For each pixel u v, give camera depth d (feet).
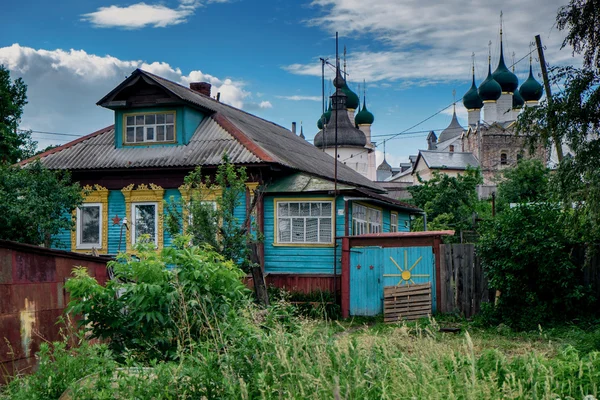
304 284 64.39
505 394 16.72
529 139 46.85
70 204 58.85
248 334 19.98
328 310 60.49
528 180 128.26
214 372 18.38
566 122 44.62
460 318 55.36
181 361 18.71
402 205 88.89
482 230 54.29
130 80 73.51
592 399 16.90
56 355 20.79
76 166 73.15
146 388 17.83
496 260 51.39
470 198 118.62
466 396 15.69
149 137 75.00
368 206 79.20
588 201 43.91
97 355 21.43
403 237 59.93
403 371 17.17
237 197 53.11
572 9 45.16
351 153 211.00
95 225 74.13
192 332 24.41
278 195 68.64
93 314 25.04
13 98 95.09
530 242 49.85
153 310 24.27
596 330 44.50
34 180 56.13
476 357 22.36
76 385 17.94
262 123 100.73
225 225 53.62
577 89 44.16
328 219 67.51
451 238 90.27
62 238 74.28
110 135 79.00
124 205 73.15
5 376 24.32
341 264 64.59
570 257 50.19
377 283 60.54
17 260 28.09
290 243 68.13
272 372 17.56
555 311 50.52
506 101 266.57
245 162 67.26
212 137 73.61
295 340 18.98
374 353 19.67
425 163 242.58
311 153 100.78
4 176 55.06
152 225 72.02
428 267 58.75
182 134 73.46
